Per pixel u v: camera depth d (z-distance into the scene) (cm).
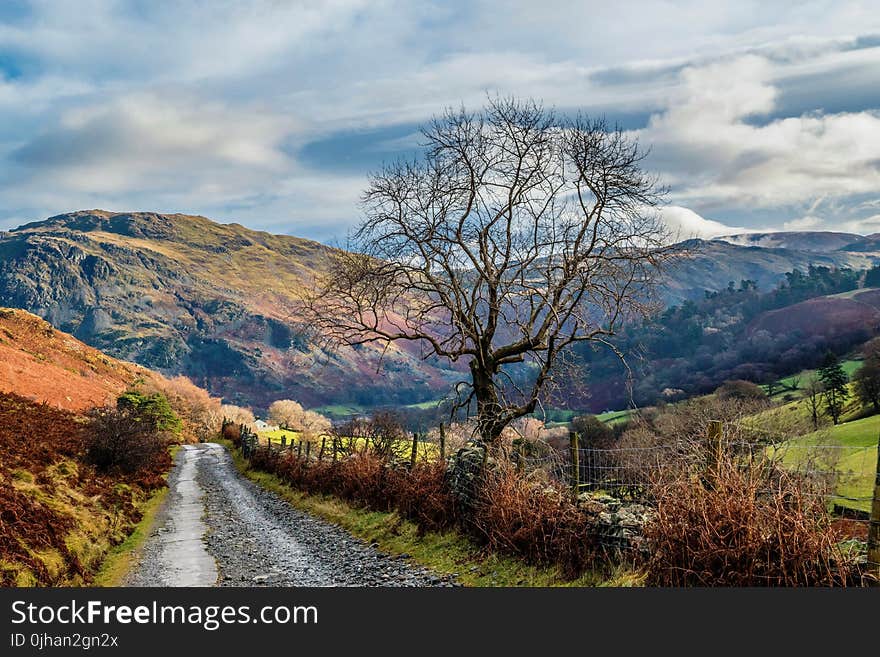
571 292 1772
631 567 927
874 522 666
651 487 909
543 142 1850
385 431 2583
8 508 1341
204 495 3128
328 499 2419
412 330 1964
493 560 1172
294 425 11819
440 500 1522
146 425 3875
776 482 767
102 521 1838
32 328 9731
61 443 2584
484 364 1858
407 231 1886
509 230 1839
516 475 1242
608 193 1744
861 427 5112
